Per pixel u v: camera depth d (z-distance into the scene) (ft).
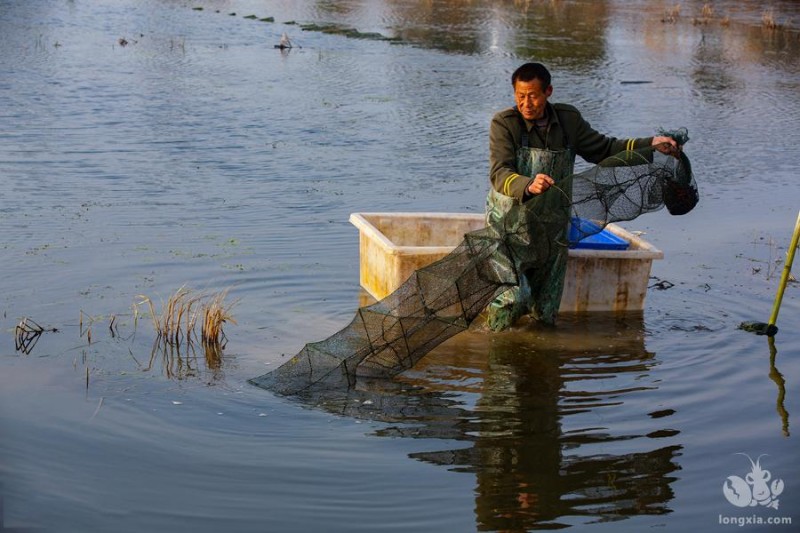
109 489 18.29
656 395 23.16
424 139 54.19
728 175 47.09
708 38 96.43
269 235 35.47
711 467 19.72
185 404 21.95
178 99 63.82
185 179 43.78
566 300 28.66
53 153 47.78
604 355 25.63
